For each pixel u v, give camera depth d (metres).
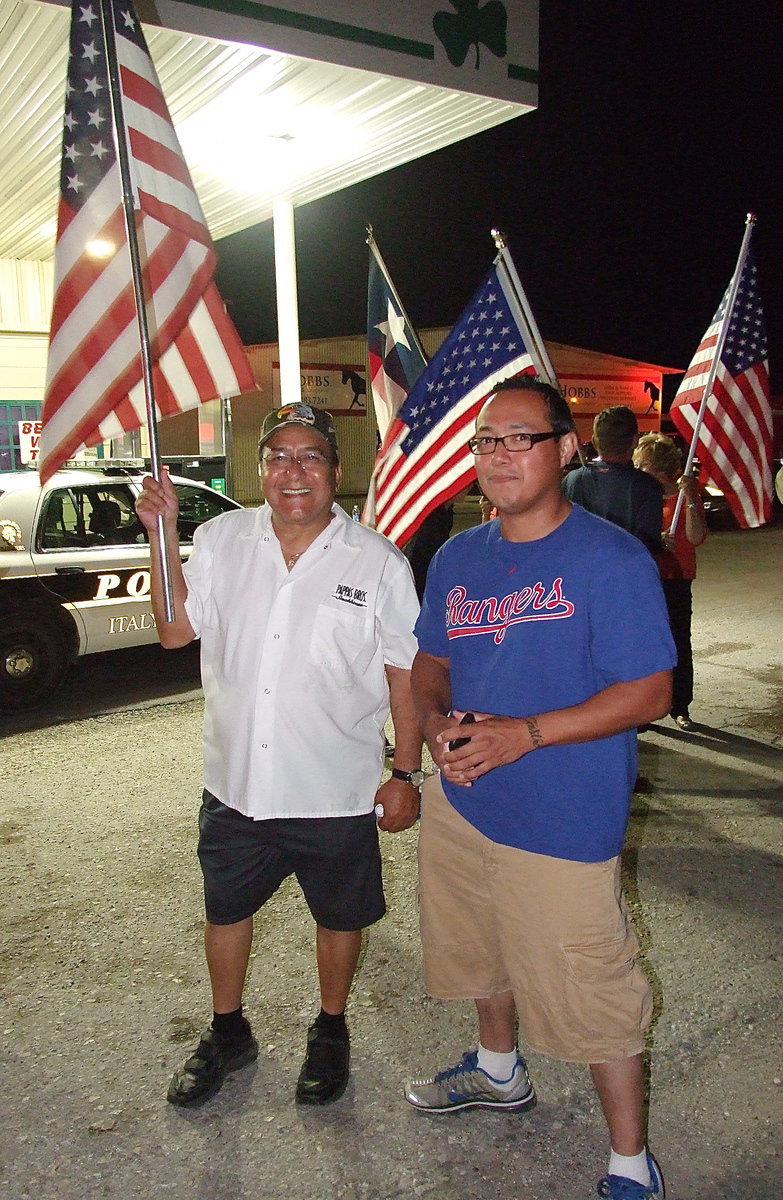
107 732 6.07
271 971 3.28
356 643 2.45
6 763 5.48
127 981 3.22
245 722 2.44
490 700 2.12
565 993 2.06
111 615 6.71
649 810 4.69
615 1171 2.16
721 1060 2.79
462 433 4.11
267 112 5.94
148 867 4.10
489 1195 2.30
